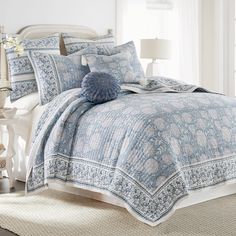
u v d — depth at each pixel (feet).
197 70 23.88
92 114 14.37
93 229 12.25
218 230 12.04
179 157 12.94
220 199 14.66
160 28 23.03
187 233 11.84
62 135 14.58
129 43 19.27
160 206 12.22
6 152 17.83
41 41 18.72
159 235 11.74
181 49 23.45
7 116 16.21
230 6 23.40
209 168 13.62
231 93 23.56
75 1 20.68
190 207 13.88
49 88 16.79
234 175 14.33
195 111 14.01
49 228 12.38
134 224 12.56
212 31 23.75
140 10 22.49
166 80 17.19
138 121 13.04
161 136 12.76
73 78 17.22
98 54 18.39
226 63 23.56
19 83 17.65
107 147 13.41
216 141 14.02
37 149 14.97
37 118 16.42
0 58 18.47
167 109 13.56
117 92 14.93
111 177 13.05
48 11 19.95
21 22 19.29
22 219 13.14
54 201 14.80
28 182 15.07
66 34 19.79
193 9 23.70
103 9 21.48
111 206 14.11
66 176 14.34
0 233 12.15
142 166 12.47
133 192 12.39
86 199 14.94
